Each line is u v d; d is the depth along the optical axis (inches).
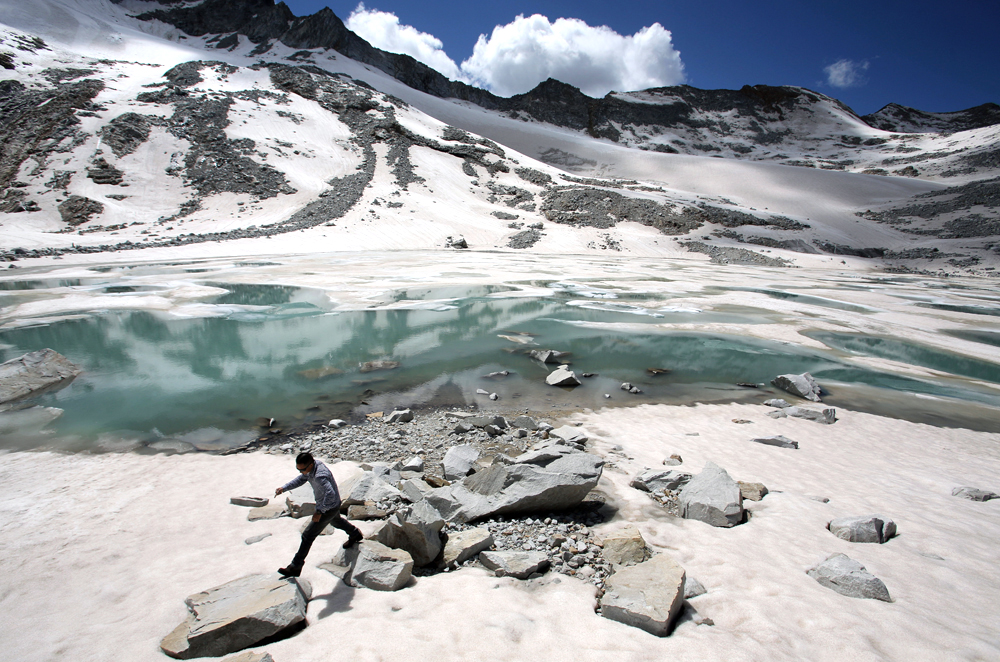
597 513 280.5
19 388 510.9
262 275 1487.5
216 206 2721.5
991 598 193.6
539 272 1818.4
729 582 206.1
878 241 3575.3
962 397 602.2
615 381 616.7
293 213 2795.3
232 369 617.0
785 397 575.8
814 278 2119.8
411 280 1467.8
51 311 919.0
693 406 529.7
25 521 261.6
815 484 333.1
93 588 197.9
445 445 395.5
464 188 3681.1
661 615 170.7
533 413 489.7
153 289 1191.6
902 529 261.1
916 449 425.1
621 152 6471.5
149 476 329.4
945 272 2815.0
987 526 267.1
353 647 158.7
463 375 616.7
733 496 279.0
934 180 5315.0
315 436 412.5
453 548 226.4
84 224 2345.0
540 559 217.3
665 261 2635.3
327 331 836.0
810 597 192.5
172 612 179.2
